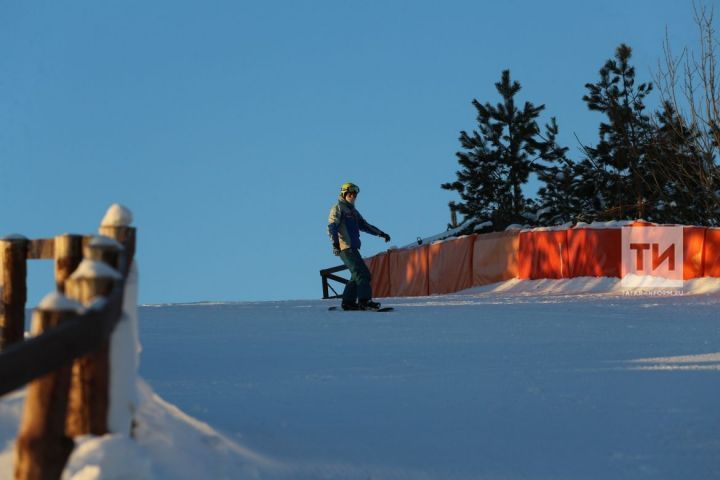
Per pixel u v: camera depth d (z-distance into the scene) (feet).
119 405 45.75
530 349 119.44
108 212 53.42
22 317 63.98
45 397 39.40
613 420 74.69
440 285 384.88
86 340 38.83
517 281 338.54
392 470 59.93
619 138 558.15
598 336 135.85
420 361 107.24
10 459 45.32
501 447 66.33
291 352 116.47
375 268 446.19
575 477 59.82
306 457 61.11
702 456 64.54
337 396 83.35
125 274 47.47
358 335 138.82
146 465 43.32
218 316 180.04
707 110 389.80
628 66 572.92
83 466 41.96
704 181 413.18
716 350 117.08
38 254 63.77
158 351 117.39
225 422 69.26
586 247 314.35
